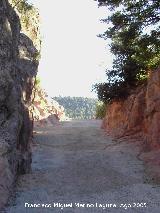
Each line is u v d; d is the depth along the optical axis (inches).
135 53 1098.1
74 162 828.6
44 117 1534.2
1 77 588.1
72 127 1477.6
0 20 620.4
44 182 662.5
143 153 879.7
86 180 685.3
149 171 746.8
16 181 640.4
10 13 698.2
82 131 1337.4
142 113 1030.4
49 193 601.6
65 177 702.5
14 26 714.8
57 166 792.3
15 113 631.8
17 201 550.6
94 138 1174.3
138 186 650.2
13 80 637.9
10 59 646.5
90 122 1775.3
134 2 949.2
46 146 1042.1
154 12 933.2
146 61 1060.5
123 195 598.5
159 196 594.9
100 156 890.1
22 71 798.5
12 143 598.9
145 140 938.1
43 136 1200.8
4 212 498.6
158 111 873.5
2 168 537.6
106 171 749.9
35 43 1115.3
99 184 660.7
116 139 1096.2
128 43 1003.3
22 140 711.1
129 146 978.1
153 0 928.3
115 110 1226.6
